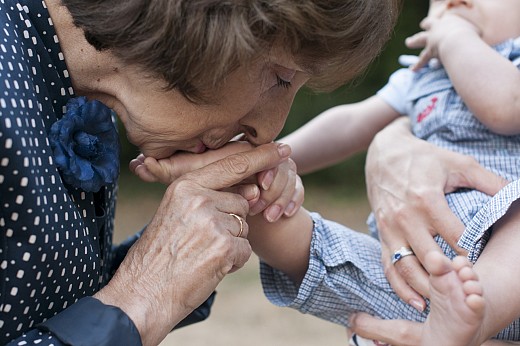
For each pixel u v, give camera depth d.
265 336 4.22
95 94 1.39
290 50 1.25
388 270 1.64
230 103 1.30
